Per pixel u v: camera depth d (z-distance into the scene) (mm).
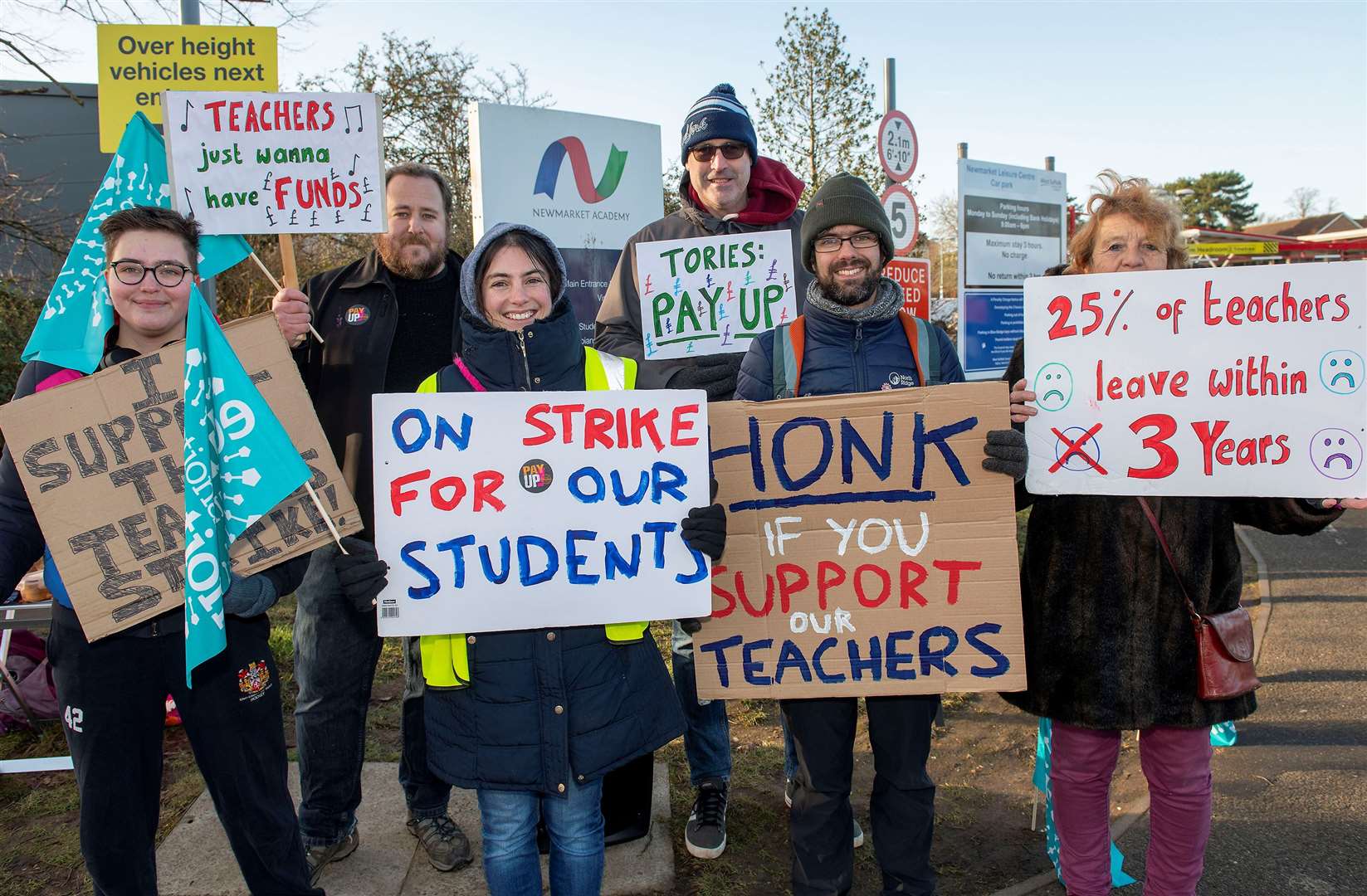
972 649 2416
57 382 2238
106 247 2176
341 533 2195
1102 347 2369
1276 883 2900
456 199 12742
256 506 2092
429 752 2229
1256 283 2297
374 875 3010
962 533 2416
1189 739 2400
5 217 8484
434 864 3039
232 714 2229
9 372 8242
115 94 3691
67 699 2139
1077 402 2387
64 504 2057
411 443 2150
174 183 2930
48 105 12609
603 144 5375
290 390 2227
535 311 2295
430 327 3133
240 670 2240
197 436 2035
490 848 2213
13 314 8445
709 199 3443
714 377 3324
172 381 2133
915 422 2414
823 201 2516
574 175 5293
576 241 5344
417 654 2996
